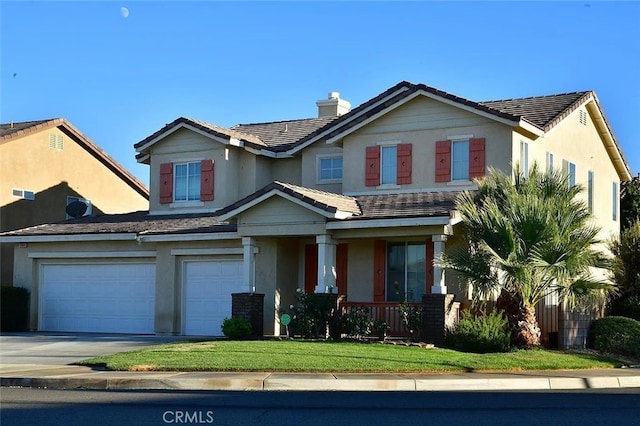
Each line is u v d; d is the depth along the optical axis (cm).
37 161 3512
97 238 2822
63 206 3622
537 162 2402
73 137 3678
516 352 2038
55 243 2956
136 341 2373
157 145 2977
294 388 1569
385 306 2342
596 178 3075
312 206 2302
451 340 2136
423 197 2450
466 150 2500
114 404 1324
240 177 2898
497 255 2042
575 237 2111
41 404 1320
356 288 2519
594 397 1477
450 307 2192
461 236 2306
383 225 2245
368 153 2638
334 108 3284
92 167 3781
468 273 2088
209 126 2870
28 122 3634
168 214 2944
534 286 2112
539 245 2058
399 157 2589
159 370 1714
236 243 2642
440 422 1179
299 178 2886
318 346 1997
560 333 2261
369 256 2508
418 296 2439
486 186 2230
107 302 2883
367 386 1578
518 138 2464
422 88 2525
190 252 2714
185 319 2733
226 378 1583
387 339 2217
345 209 2322
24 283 3005
